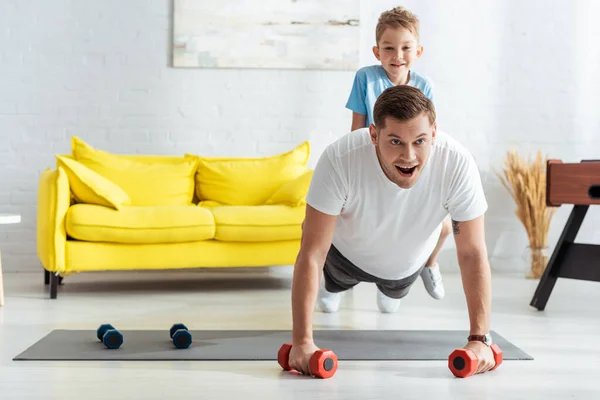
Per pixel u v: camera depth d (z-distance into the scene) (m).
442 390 2.26
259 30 5.34
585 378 2.43
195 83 5.35
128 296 4.28
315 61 5.38
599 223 5.55
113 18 5.29
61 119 5.28
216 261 4.40
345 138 2.48
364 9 5.41
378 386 2.29
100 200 4.33
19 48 5.24
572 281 4.89
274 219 4.42
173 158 5.05
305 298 2.45
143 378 2.38
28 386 2.28
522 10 5.51
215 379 2.38
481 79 5.50
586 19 5.54
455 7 5.47
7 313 3.68
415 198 2.50
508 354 2.75
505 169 5.35
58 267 4.16
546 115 5.55
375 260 2.88
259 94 5.39
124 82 5.31
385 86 3.44
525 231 5.53
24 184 5.27
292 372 2.47
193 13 5.30
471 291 2.51
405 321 3.48
